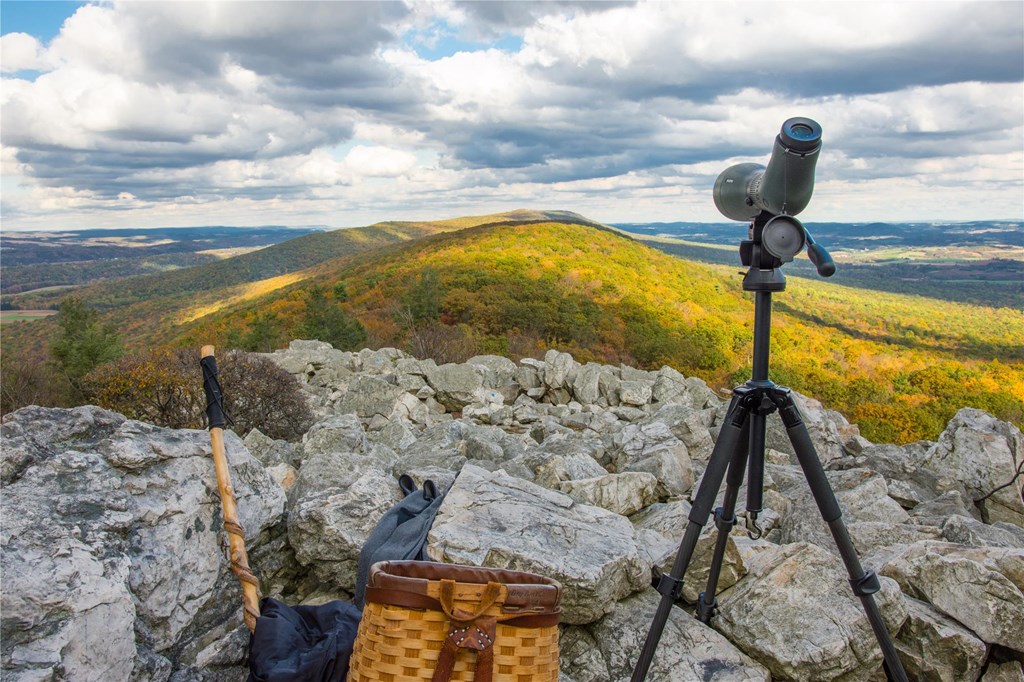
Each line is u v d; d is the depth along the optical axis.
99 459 2.56
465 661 1.73
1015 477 5.02
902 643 2.81
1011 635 2.70
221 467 2.64
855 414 44.59
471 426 6.44
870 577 2.37
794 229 2.07
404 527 3.00
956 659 2.69
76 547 2.12
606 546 3.00
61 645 1.89
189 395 8.81
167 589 2.35
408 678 1.73
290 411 9.47
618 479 4.40
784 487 4.98
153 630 2.28
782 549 3.06
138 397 8.66
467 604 1.75
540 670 1.78
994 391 47.84
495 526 2.99
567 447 5.89
